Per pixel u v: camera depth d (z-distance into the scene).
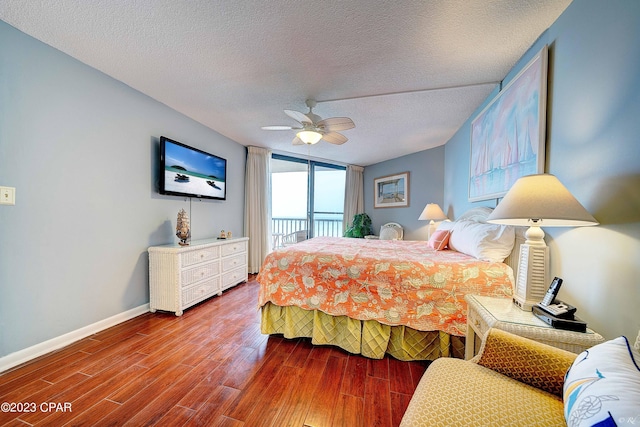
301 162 5.27
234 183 4.18
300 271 2.12
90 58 2.03
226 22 1.59
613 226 1.16
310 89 2.44
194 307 2.85
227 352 1.95
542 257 1.39
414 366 1.80
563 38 1.49
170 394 1.49
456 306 1.78
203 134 3.46
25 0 1.45
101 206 2.27
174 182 2.89
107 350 1.95
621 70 1.12
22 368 1.70
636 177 1.05
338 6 1.44
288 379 1.64
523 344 1.02
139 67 2.14
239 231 4.32
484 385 0.94
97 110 2.21
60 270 1.98
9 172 1.70
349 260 2.04
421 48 1.81
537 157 1.69
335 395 1.50
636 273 1.04
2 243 1.68
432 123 3.26
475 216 2.72
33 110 1.81
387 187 5.21
